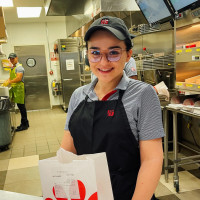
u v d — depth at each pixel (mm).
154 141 853
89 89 1019
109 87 956
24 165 3146
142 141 865
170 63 2943
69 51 6586
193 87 2219
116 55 853
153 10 2896
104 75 889
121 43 858
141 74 3582
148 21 3117
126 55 914
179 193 2256
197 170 2719
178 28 2434
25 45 6984
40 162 694
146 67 2904
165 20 2984
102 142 907
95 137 920
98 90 999
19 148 3857
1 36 3273
